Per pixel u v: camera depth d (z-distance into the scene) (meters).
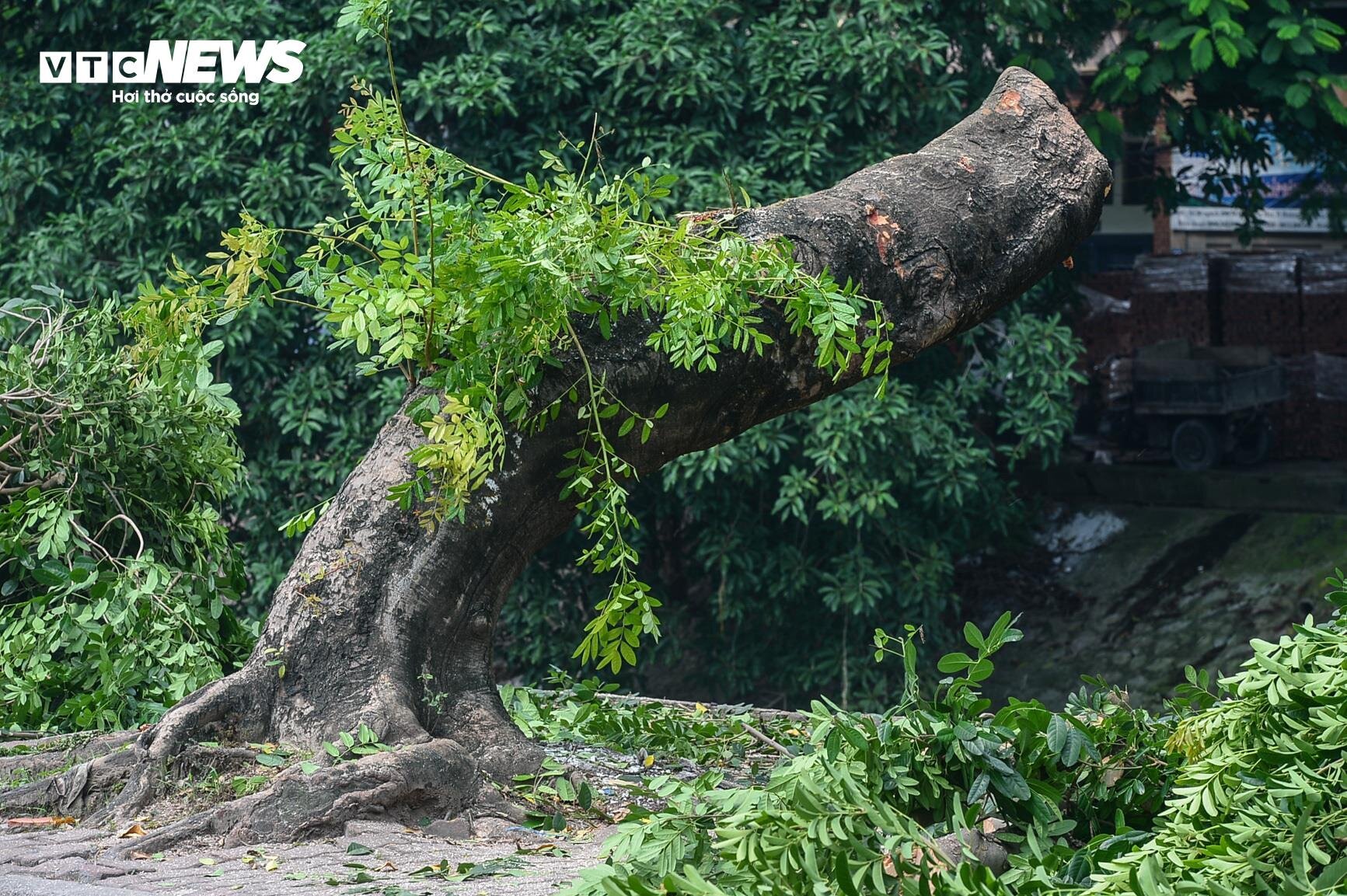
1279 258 19.31
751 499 12.05
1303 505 15.36
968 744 3.43
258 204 11.02
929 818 3.54
